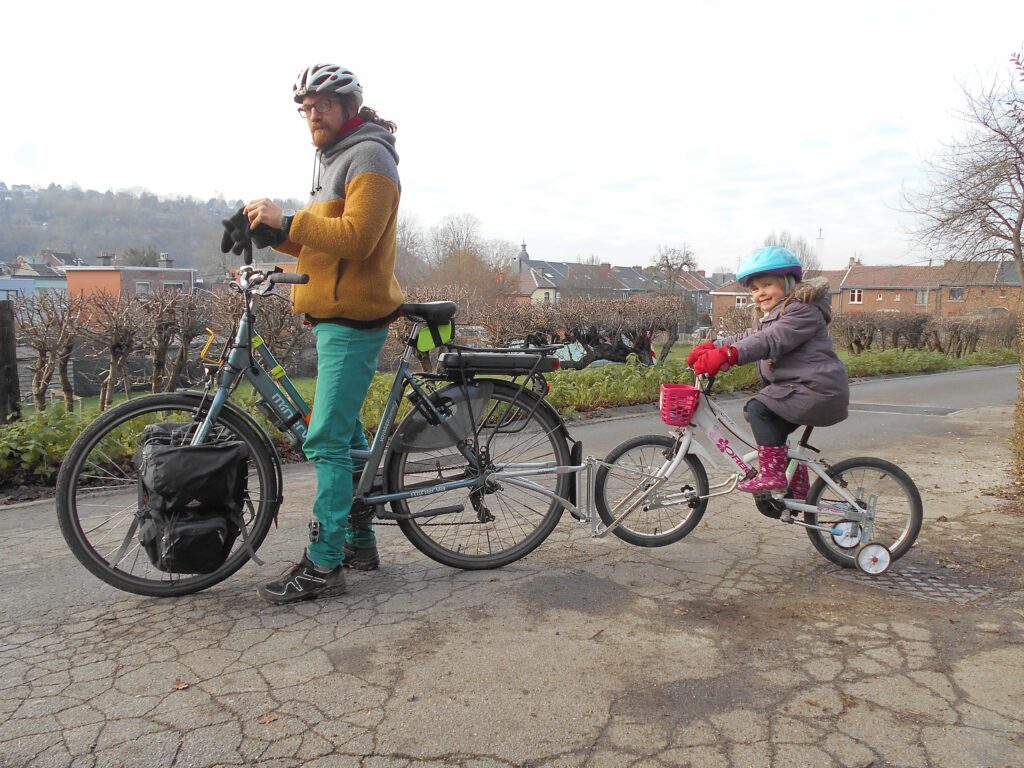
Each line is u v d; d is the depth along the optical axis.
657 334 18.00
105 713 2.51
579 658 2.91
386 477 3.69
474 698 2.61
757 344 3.69
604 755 2.31
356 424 3.69
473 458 3.81
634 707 2.57
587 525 4.68
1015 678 2.79
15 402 6.37
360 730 2.42
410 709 2.54
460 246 64.19
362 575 3.81
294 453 6.89
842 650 3.01
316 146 3.37
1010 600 3.55
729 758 2.30
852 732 2.44
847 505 3.92
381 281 3.32
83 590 3.59
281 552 4.19
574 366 14.75
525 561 4.04
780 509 3.95
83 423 6.13
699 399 4.00
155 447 3.28
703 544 4.36
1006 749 2.35
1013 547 4.33
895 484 4.00
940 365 22.52
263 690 2.66
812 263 76.69
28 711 2.52
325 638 3.06
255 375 3.52
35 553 4.16
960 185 19.66
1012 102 11.27
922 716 2.53
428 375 3.75
